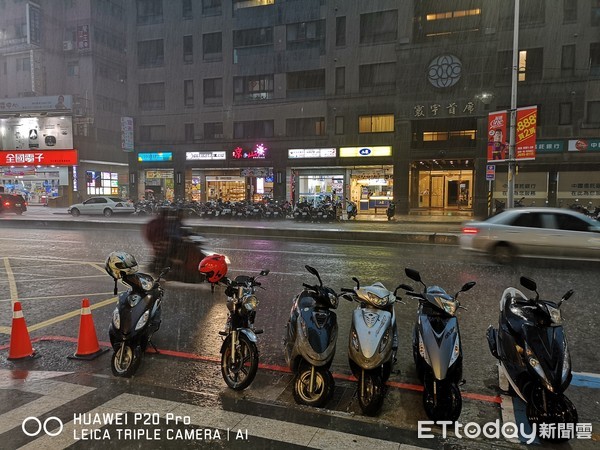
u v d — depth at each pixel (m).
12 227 21.61
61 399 4.19
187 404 4.10
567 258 10.88
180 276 8.84
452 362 3.79
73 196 41.56
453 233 17.22
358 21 31.20
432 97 29.34
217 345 5.68
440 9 29.16
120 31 48.47
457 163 31.98
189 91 36.19
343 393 4.37
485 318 6.58
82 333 5.36
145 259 12.00
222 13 34.84
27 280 9.45
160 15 36.59
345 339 5.86
